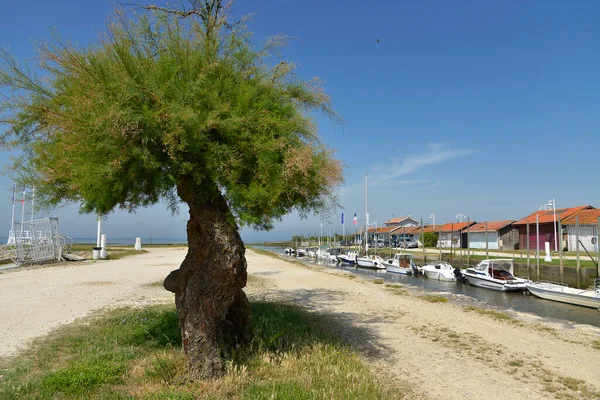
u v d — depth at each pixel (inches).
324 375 251.8
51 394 216.7
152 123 201.5
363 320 485.7
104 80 209.8
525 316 631.8
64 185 248.8
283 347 311.0
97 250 1457.9
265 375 248.8
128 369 256.8
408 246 2711.6
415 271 1444.4
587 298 780.0
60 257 1254.3
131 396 212.1
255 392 214.5
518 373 315.0
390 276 1405.0
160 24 238.5
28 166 242.7
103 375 236.5
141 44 232.5
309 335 356.8
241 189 227.0
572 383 293.3
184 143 205.3
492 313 601.3
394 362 324.2
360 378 256.4
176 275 257.3
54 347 325.4
